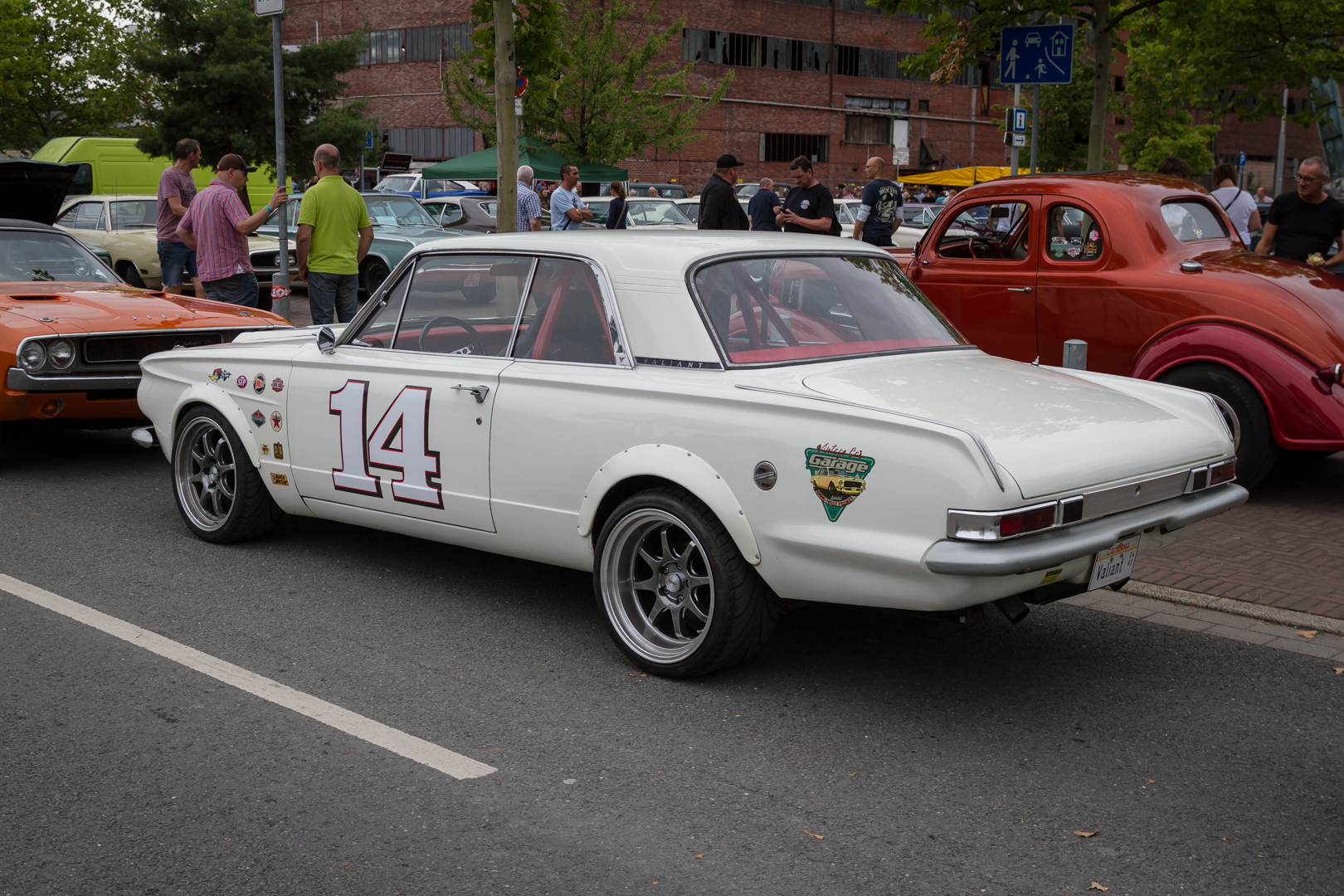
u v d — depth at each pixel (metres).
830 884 3.09
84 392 7.70
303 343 6.12
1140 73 43.50
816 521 3.97
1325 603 5.38
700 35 59.38
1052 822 3.44
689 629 4.68
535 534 4.82
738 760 3.84
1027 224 8.17
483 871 3.15
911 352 4.73
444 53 57.16
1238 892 3.07
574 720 4.14
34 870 3.14
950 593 3.74
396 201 18.89
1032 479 3.72
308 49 26.28
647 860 3.21
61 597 5.44
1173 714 4.24
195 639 4.92
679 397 4.30
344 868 3.16
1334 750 3.95
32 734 3.98
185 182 12.22
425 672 4.59
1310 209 10.01
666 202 21.31
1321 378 6.84
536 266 4.93
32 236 9.30
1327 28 14.47
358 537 6.55
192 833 3.34
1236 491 4.51
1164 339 7.36
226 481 6.32
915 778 3.72
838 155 66.06
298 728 4.05
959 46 11.83
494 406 4.86
